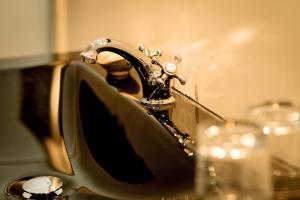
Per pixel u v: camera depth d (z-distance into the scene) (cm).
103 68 106
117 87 96
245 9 70
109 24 110
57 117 92
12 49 128
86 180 72
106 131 83
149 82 86
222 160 49
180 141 72
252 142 50
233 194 49
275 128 52
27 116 94
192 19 83
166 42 93
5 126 92
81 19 116
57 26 122
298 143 52
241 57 71
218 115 77
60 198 67
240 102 72
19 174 75
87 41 116
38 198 67
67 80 102
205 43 79
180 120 78
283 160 52
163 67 86
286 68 64
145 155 73
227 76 75
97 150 79
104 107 90
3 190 69
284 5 63
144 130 79
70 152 81
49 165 78
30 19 124
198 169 52
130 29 105
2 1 124
